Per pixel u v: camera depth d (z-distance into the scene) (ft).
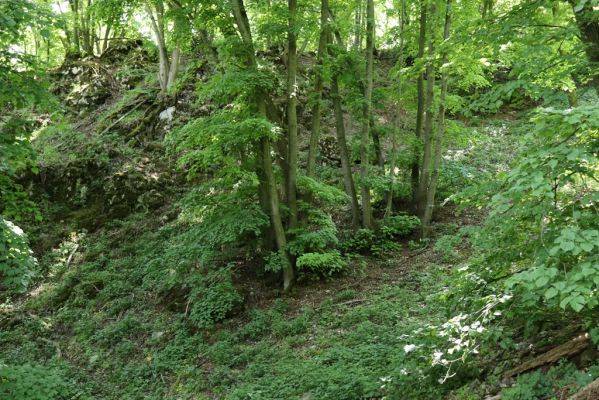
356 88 38.63
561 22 22.11
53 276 41.60
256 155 34.60
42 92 23.57
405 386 17.93
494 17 19.95
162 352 30.73
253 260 36.63
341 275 35.06
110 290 38.40
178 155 50.24
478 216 40.27
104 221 46.19
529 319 16.20
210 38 36.52
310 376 23.53
